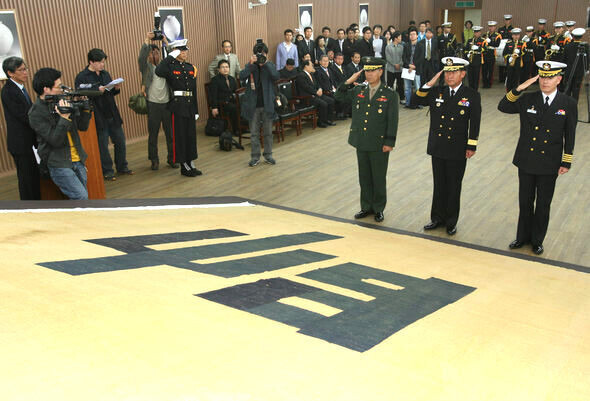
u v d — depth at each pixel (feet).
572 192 19.04
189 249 7.54
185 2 31.60
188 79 21.86
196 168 23.82
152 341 3.63
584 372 4.35
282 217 14.53
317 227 13.17
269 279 6.10
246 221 12.55
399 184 20.88
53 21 24.72
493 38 49.98
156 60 23.32
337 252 9.20
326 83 33.65
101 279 5.12
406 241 12.42
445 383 3.61
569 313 6.58
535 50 43.55
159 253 6.88
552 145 13.28
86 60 26.45
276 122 28.91
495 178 21.22
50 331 3.61
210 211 13.62
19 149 15.16
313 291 5.77
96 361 3.20
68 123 13.64
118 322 3.93
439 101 15.14
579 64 38.37
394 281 7.09
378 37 43.80
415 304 5.90
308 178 22.07
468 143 14.70
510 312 6.18
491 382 3.77
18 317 3.81
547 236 15.24
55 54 24.99
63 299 4.33
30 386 2.79
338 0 45.78
